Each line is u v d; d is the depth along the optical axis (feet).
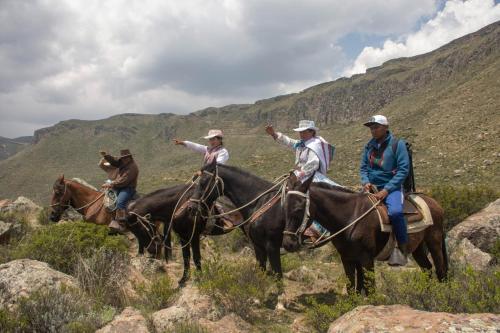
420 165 136.67
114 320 18.45
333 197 20.63
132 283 23.20
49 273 21.81
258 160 242.17
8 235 37.04
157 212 29.35
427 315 12.96
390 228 20.11
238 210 24.41
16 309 18.78
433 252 22.29
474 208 41.24
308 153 23.39
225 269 22.34
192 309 19.65
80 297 20.43
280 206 22.50
